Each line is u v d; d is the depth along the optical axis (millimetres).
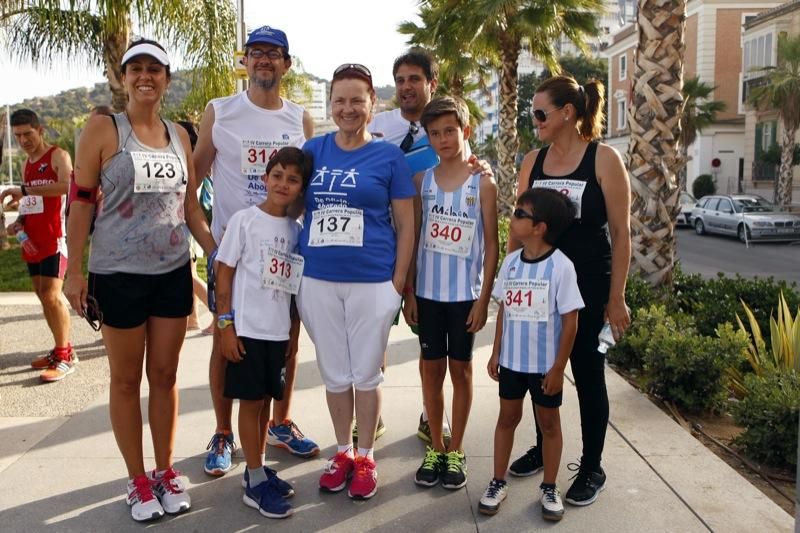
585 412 3264
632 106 6418
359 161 3258
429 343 3512
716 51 33656
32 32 10352
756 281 7004
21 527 3057
